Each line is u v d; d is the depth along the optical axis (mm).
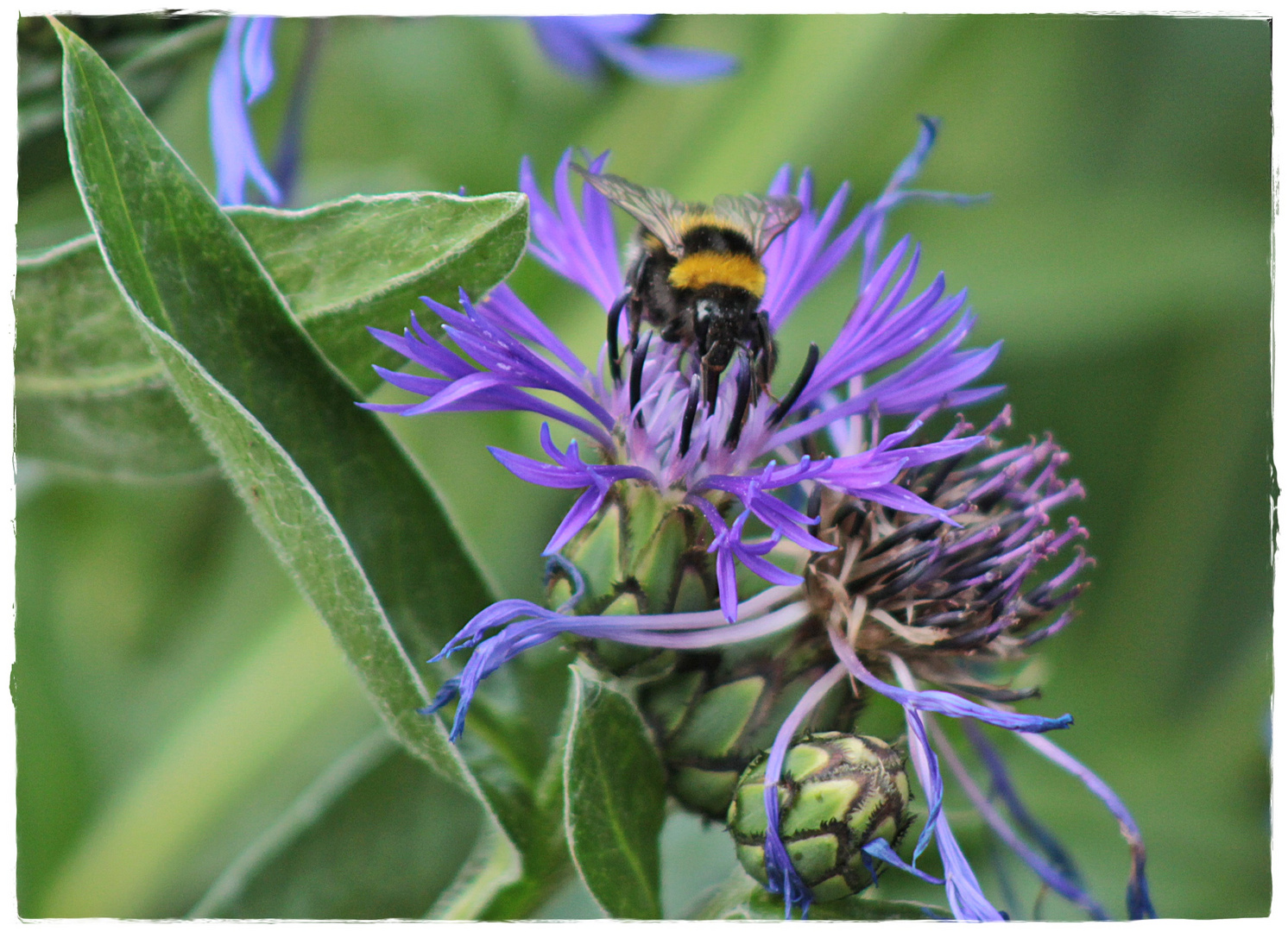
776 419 371
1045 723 352
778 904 361
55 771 413
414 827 390
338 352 363
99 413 375
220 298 355
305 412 361
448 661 369
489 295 362
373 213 358
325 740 420
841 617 367
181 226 354
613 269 385
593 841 357
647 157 444
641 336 372
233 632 425
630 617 361
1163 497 449
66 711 416
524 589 423
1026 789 425
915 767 362
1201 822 424
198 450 377
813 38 440
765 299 387
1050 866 379
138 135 351
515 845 370
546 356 421
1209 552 444
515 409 364
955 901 355
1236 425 448
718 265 377
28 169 389
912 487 375
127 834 412
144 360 372
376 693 351
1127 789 427
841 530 370
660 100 445
